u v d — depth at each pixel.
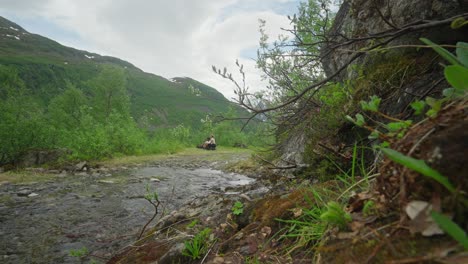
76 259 3.46
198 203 3.91
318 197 1.99
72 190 7.25
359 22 3.97
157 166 12.94
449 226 0.68
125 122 19.14
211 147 25.23
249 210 2.71
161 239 2.96
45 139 12.25
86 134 13.56
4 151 10.76
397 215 1.05
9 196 6.50
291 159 4.91
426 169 0.78
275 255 1.81
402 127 1.19
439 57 2.55
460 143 0.84
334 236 1.20
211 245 2.29
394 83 2.85
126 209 5.63
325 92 4.36
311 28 5.58
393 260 0.85
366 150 2.94
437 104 1.02
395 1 3.21
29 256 3.58
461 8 2.47
